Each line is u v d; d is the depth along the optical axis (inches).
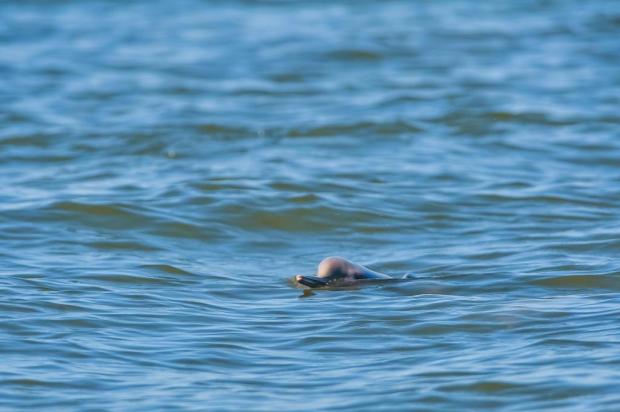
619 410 952.9
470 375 1051.9
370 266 1552.7
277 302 1342.3
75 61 3287.4
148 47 3503.9
